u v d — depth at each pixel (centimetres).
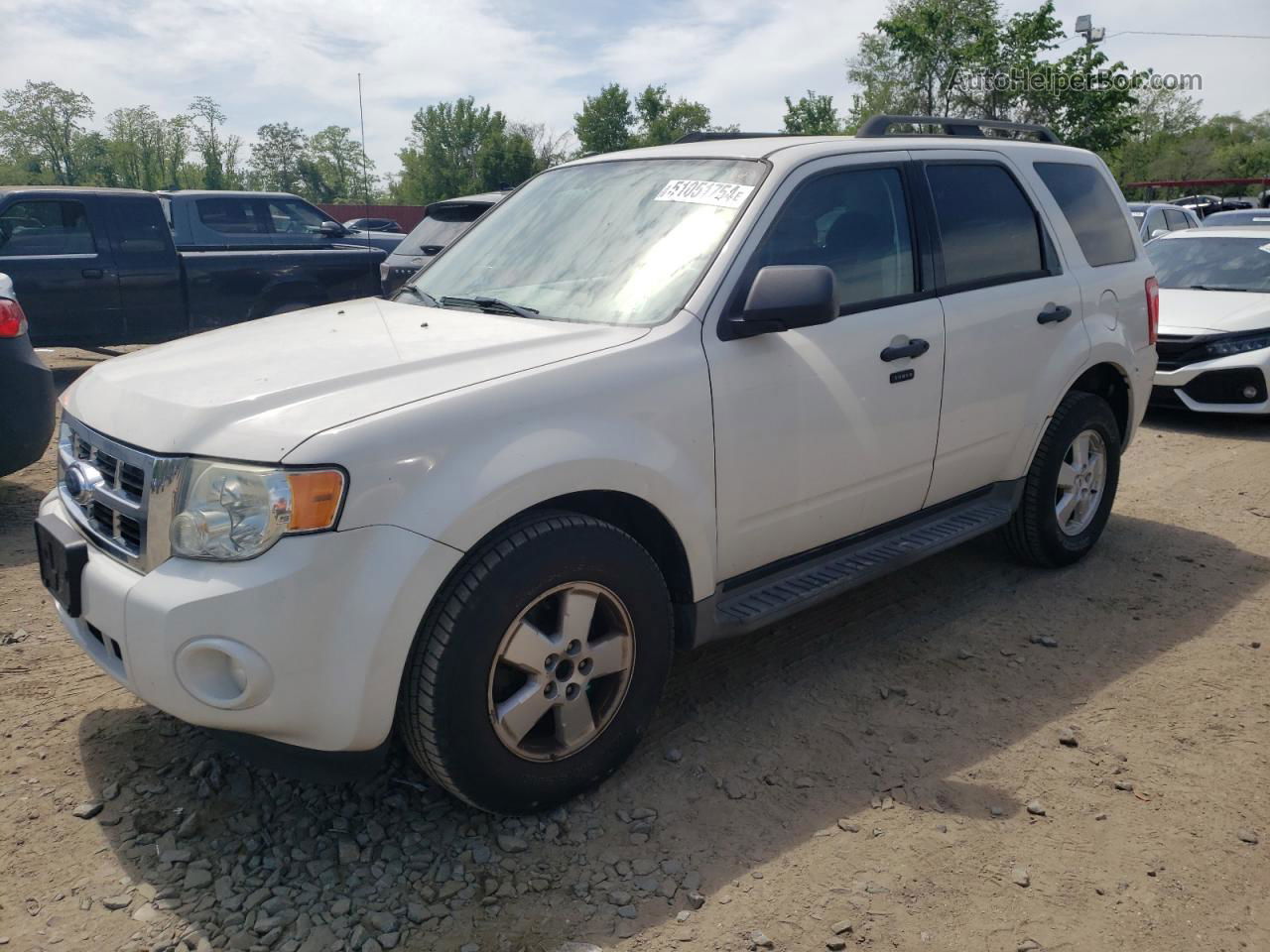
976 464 416
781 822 286
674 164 374
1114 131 2847
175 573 244
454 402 259
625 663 294
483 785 267
